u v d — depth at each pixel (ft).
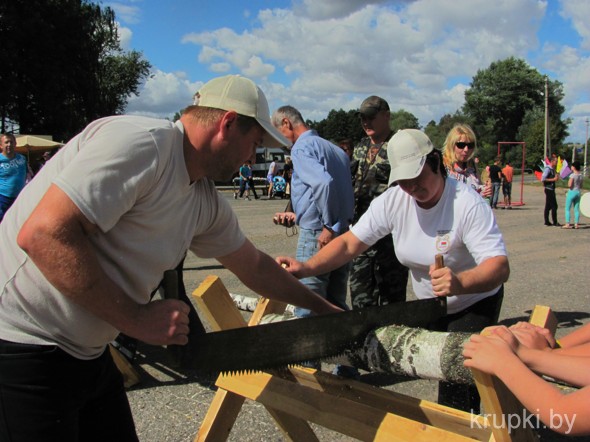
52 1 102.68
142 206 5.36
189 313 5.57
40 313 5.38
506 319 18.63
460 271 8.64
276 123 13.71
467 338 6.03
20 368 5.41
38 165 57.72
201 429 8.00
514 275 25.95
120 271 5.49
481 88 239.09
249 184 76.13
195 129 5.68
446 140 16.26
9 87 98.22
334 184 12.41
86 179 4.81
